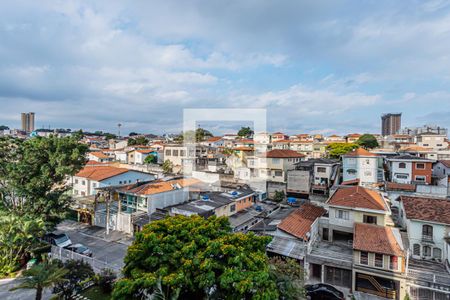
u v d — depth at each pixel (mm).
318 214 20359
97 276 13523
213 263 8344
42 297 12438
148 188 22672
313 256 15750
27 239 14859
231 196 21344
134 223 20219
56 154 17453
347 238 19031
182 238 9312
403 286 13844
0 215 15242
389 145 57469
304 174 32312
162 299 7590
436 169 33812
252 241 9961
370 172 32531
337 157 47281
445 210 16719
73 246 17609
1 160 16578
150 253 8719
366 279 14961
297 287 10617
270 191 31734
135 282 7621
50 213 17203
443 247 15672
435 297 13227
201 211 18484
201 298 8672
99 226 23312
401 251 14180
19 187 16344
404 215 18359
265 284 8320
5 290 13000
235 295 7852
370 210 17750
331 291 13734
